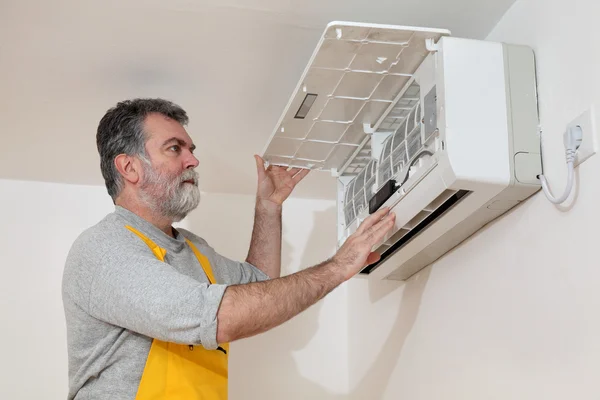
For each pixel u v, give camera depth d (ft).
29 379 9.52
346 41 6.23
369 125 7.62
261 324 5.78
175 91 8.46
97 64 7.95
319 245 10.77
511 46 6.35
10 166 10.01
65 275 6.30
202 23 7.29
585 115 5.55
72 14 7.15
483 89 6.17
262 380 10.04
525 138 6.12
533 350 5.93
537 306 5.94
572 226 5.61
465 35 7.34
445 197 6.29
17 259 10.00
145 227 6.60
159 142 6.95
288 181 8.34
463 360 7.06
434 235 7.19
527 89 6.26
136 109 7.09
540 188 6.07
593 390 5.18
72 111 8.79
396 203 6.73
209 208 10.64
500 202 6.33
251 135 9.33
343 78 6.79
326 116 7.44
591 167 5.46
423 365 7.94
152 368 6.06
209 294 5.65
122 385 6.02
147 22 7.28
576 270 5.51
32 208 10.25
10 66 7.93
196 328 5.60
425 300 8.07
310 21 7.20
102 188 10.53
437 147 6.14
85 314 6.12
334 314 10.57
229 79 8.21
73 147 9.58
